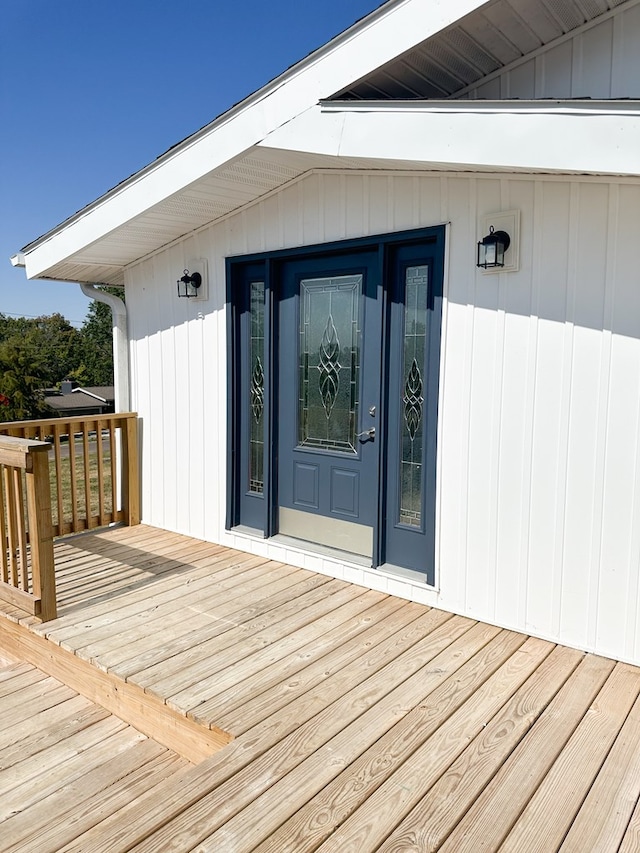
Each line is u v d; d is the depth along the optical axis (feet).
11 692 9.49
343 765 6.45
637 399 8.43
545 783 6.20
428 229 10.27
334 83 9.08
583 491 8.98
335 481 12.50
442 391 10.34
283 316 13.07
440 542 10.57
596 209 8.59
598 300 8.68
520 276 9.34
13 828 6.64
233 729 7.13
